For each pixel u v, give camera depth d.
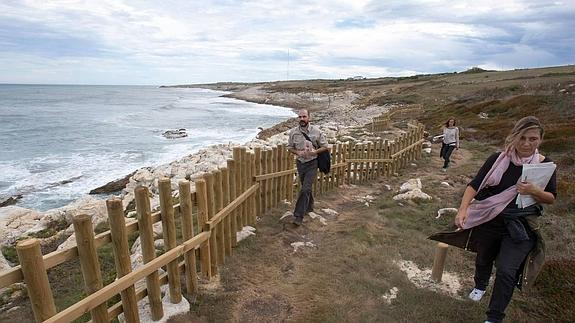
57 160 22.67
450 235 3.94
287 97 92.81
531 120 3.20
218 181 4.66
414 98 49.72
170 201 3.66
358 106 56.44
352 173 10.56
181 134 33.31
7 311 4.55
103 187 16.20
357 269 4.94
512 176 3.35
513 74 64.62
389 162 11.26
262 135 31.77
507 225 3.38
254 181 6.27
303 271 4.91
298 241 5.85
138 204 3.37
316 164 6.54
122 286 3.14
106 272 5.17
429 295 4.34
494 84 46.56
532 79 46.16
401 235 6.23
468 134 19.28
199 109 68.12
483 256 3.90
